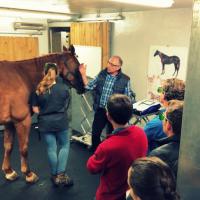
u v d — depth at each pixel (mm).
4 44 5195
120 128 1688
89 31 4691
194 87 890
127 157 1641
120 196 1720
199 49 860
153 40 4008
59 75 3377
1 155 4184
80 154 4258
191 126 916
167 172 868
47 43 6105
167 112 1577
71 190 3271
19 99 3084
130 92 3746
